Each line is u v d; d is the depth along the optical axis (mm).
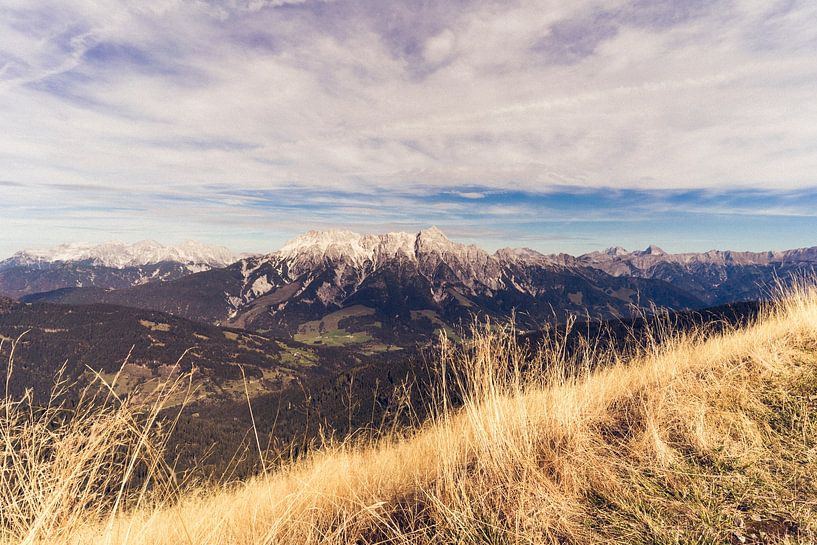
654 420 3697
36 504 2436
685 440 3455
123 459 2613
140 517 2586
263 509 3309
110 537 2480
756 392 4098
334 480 3674
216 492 3227
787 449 3004
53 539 2418
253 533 2859
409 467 3816
